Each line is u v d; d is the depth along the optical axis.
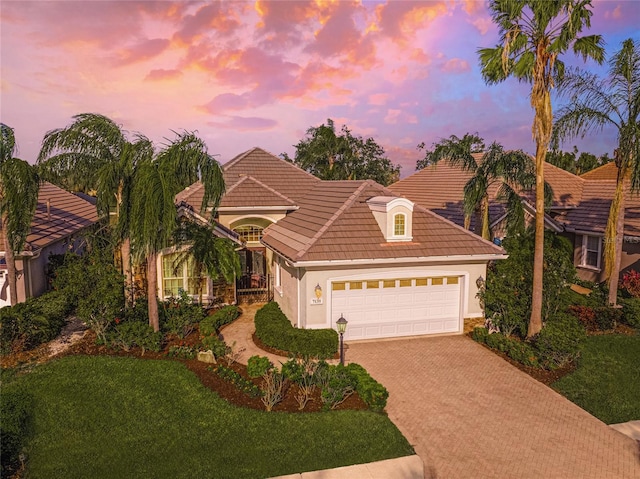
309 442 9.95
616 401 12.52
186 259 18.89
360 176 53.47
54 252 23.12
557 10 13.53
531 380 13.50
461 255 16.30
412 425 11.04
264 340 15.83
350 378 12.23
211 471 9.06
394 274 16.27
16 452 9.61
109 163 14.88
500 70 14.76
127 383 12.41
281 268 19.28
